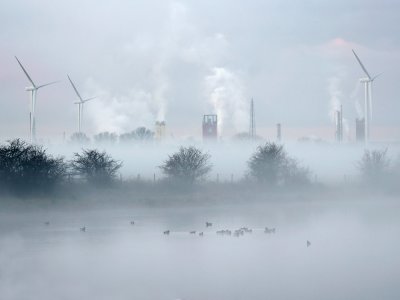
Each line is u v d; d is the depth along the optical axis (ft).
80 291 197.36
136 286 202.49
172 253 261.44
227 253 261.03
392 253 259.39
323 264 236.43
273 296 189.57
